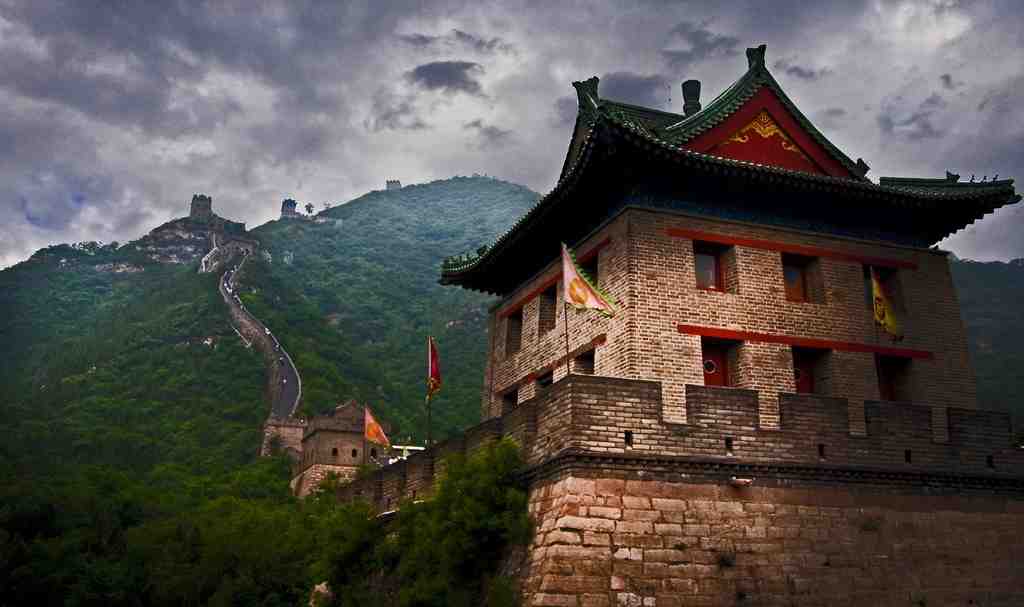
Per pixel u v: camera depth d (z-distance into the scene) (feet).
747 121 97.81
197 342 559.38
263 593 122.21
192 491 273.33
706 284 91.61
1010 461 85.35
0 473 195.00
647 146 82.12
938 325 97.66
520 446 78.95
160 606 115.03
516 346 118.62
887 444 80.79
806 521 75.00
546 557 66.74
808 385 92.89
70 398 472.03
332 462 327.06
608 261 90.63
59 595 108.47
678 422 73.92
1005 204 97.40
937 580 77.56
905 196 93.56
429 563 81.82
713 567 69.87
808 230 95.04
